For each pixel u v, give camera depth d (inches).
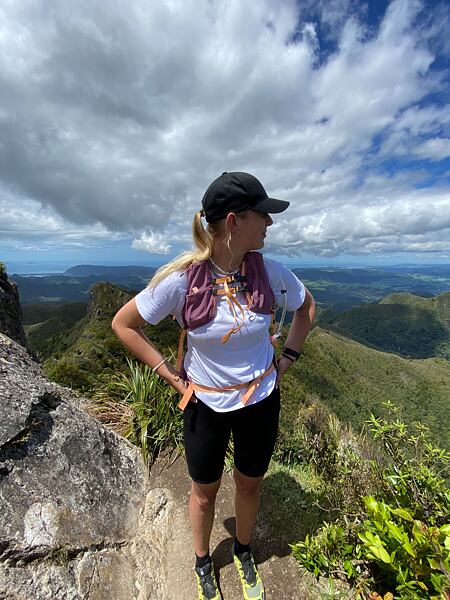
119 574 76.5
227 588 78.9
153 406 130.6
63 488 82.7
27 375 101.5
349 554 75.5
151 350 63.6
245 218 54.1
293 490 107.1
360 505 84.4
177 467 114.2
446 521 71.4
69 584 69.0
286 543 89.2
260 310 56.9
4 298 231.6
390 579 70.6
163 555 85.8
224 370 59.1
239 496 73.5
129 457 109.0
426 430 84.4
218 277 57.3
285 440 142.9
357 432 143.2
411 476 78.1
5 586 63.2
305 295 67.2
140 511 94.8
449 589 52.6
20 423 83.6
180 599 77.0
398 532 60.8
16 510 72.6
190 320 56.3
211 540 90.3
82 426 99.3
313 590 77.3
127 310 60.2
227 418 63.4
